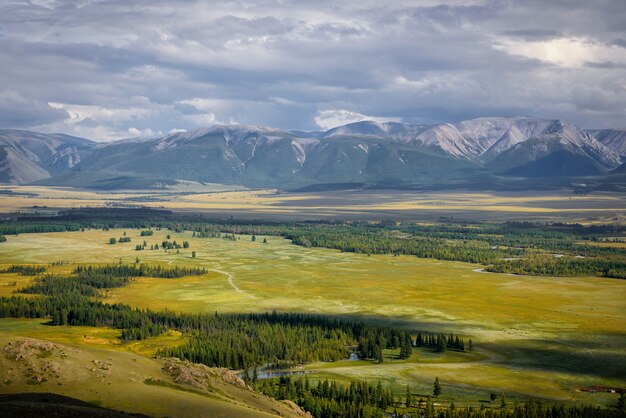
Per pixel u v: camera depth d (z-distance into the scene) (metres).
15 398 136.50
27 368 152.50
